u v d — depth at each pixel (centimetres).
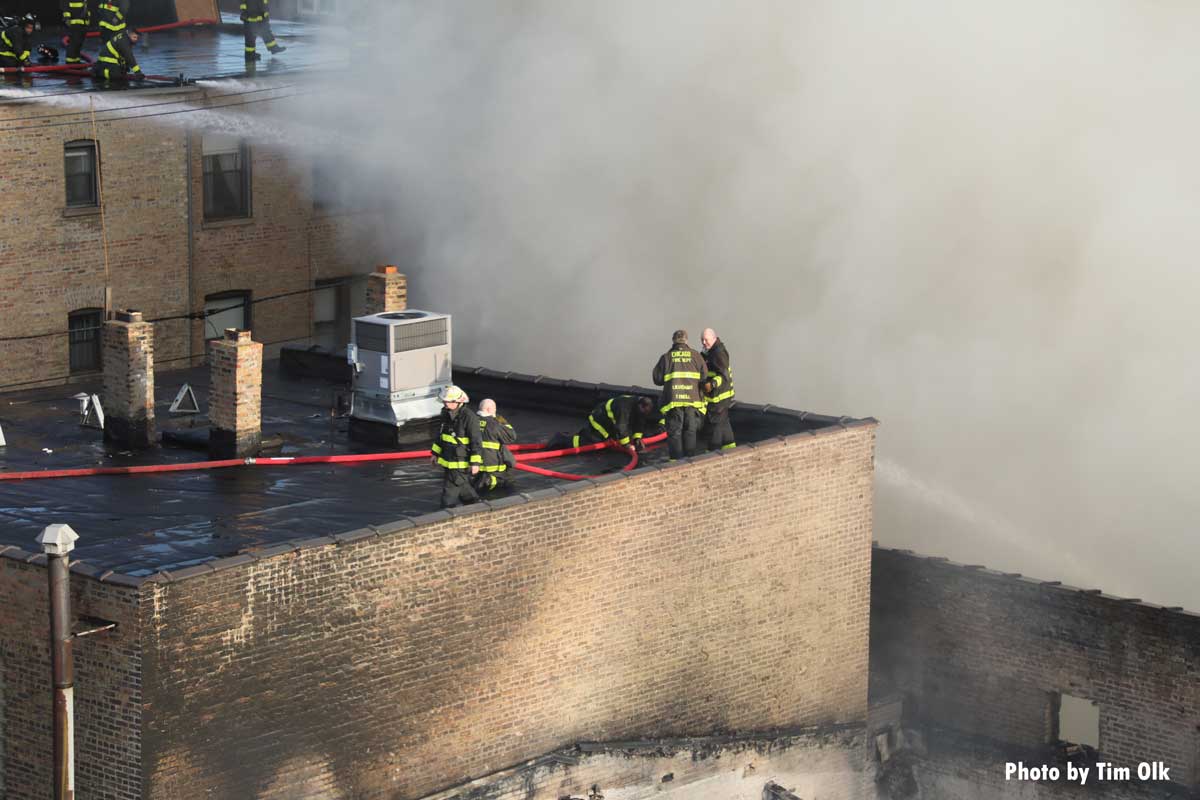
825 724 3131
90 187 3966
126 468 2822
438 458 2581
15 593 2306
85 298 3978
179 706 2253
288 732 2369
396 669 2470
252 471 2856
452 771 2573
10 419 3170
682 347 2856
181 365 4225
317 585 2358
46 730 2320
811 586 3041
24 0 5006
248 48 4634
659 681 2834
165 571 2231
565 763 2697
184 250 4169
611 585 2717
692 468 2789
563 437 3023
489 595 2558
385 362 3005
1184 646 3030
